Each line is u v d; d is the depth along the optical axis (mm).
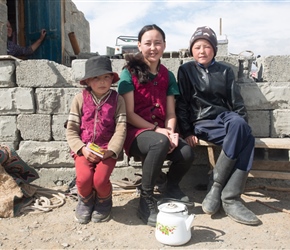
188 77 3709
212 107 3633
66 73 4277
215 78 3641
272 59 4156
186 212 2795
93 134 3160
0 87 4262
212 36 3611
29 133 4289
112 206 3557
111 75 3195
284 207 3498
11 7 9734
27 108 4246
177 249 2660
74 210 3486
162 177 3936
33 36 7203
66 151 4277
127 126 3453
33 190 3805
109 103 3193
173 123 3506
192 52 3723
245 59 4254
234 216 3119
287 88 4133
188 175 4289
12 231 3010
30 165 4305
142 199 3199
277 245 2707
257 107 4203
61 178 4344
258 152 4055
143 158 3250
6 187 3494
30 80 4246
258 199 3725
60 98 4250
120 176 4328
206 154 4246
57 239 2854
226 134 3268
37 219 3270
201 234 2906
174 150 3336
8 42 6461
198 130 3568
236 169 3223
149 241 2803
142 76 3379
